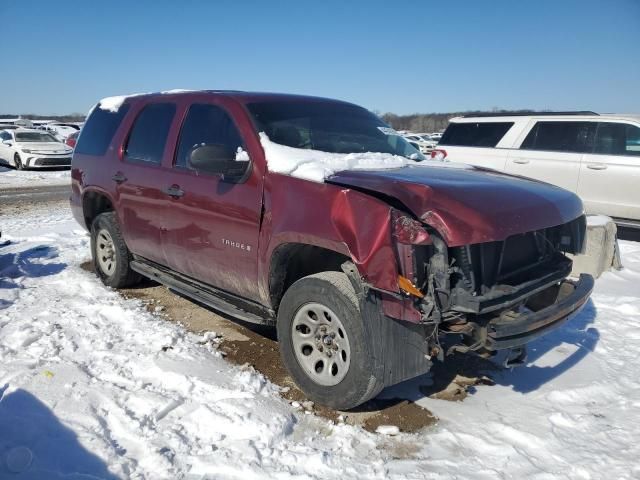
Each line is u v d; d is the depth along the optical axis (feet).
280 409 10.73
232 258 12.60
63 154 67.21
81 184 18.66
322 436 10.05
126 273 17.67
